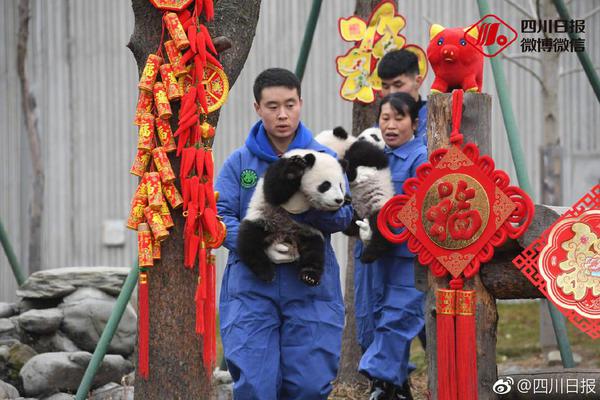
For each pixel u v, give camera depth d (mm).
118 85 36094
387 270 16438
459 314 11828
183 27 12719
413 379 21875
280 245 13875
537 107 33875
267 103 14383
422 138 17156
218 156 35375
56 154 36375
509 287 11945
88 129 36281
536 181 33969
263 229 13922
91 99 36188
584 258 11227
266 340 13938
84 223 36375
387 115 17062
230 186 14750
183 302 12844
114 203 36312
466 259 11773
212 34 13453
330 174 13852
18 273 22734
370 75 20453
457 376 11836
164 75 12578
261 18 35000
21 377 18250
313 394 13992
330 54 34688
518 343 27141
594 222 11211
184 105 12578
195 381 12867
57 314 19500
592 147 33906
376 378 16250
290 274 14078
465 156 11797
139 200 12664
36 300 20234
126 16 36031
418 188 12062
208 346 12820
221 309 14500
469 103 12125
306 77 34906
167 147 12641
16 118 37031
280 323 14203
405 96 17188
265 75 14461
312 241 14031
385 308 16375
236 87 35219
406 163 16922
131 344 19672
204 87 12781
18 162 37062
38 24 36219
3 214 37156
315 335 14062
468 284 11969
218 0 14445
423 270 12523
